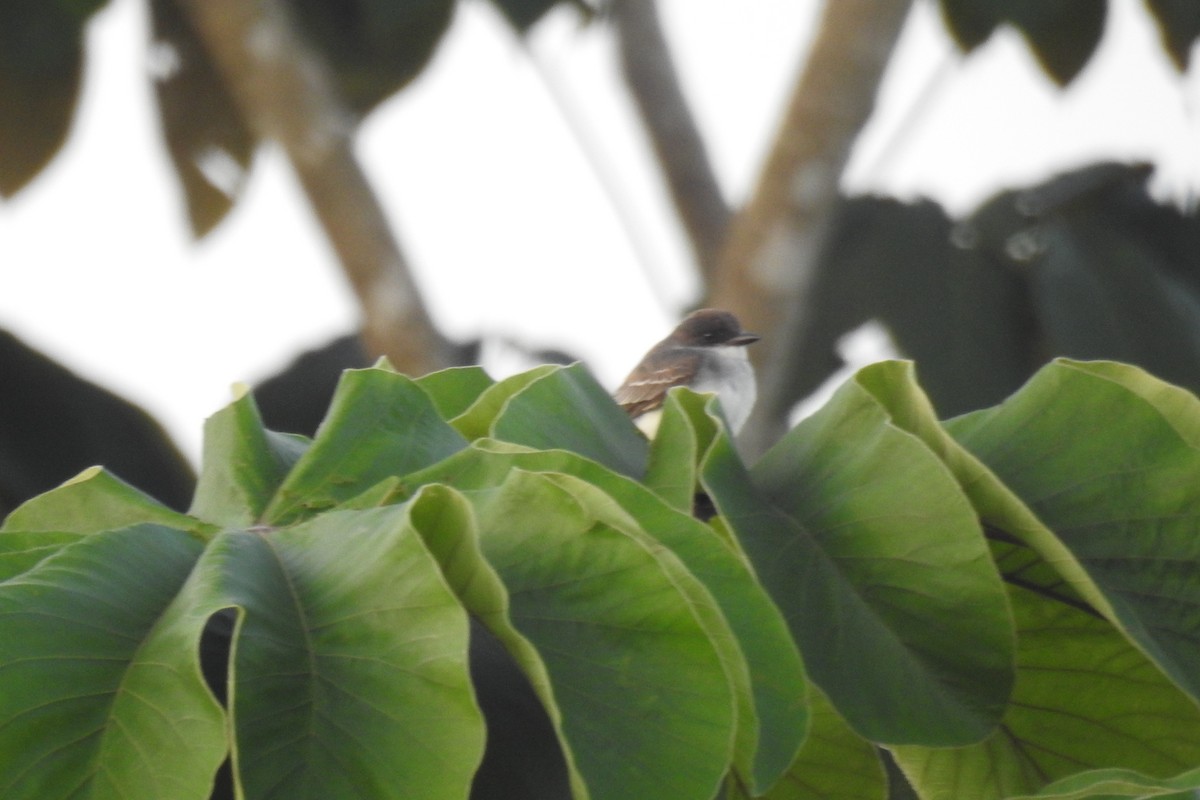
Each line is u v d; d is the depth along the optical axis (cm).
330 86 1186
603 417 427
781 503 385
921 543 362
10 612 300
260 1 1178
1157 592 374
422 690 288
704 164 1453
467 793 279
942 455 390
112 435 1025
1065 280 1160
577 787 287
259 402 1161
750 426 1172
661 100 1455
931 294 1204
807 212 1135
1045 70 1279
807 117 1125
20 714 288
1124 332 1147
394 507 323
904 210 1225
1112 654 421
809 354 1234
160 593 322
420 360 1162
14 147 1230
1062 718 427
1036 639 424
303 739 285
